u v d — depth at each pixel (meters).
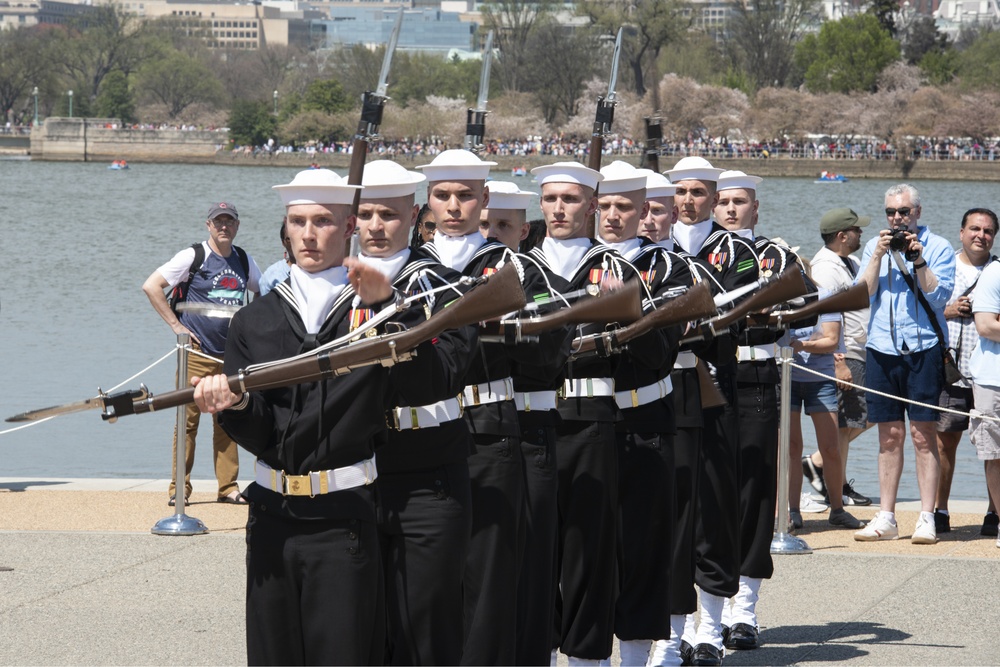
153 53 186.50
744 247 10.01
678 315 8.11
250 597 6.72
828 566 11.68
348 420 6.53
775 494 9.98
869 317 13.66
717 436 9.53
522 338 7.53
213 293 13.66
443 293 7.23
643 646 8.86
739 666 9.27
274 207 91.56
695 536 9.47
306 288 6.75
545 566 8.12
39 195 102.31
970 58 151.38
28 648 9.28
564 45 142.12
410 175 7.64
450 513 7.27
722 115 135.50
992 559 11.84
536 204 68.88
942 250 12.47
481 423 7.84
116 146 160.88
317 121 155.88
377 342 6.35
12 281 47.28
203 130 162.12
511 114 142.25
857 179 125.88
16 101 185.75
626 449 8.73
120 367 27.69
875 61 145.62
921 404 12.32
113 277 49.22
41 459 18.89
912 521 13.45
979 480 18.19
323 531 6.55
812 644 9.64
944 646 9.50
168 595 10.55
